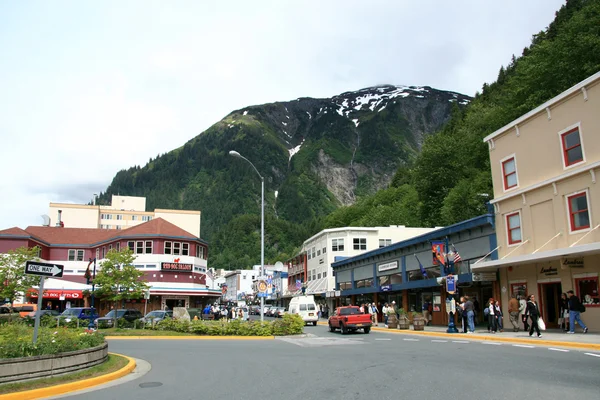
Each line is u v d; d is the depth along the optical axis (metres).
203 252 61.22
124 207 125.06
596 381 9.96
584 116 22.22
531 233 25.11
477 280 27.73
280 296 95.19
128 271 40.69
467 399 8.52
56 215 94.75
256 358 16.08
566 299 22.22
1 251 54.44
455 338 23.72
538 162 25.00
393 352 16.89
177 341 24.86
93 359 13.11
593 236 21.16
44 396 10.13
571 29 41.31
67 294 53.72
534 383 9.83
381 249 44.19
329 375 11.80
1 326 15.27
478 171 58.84
